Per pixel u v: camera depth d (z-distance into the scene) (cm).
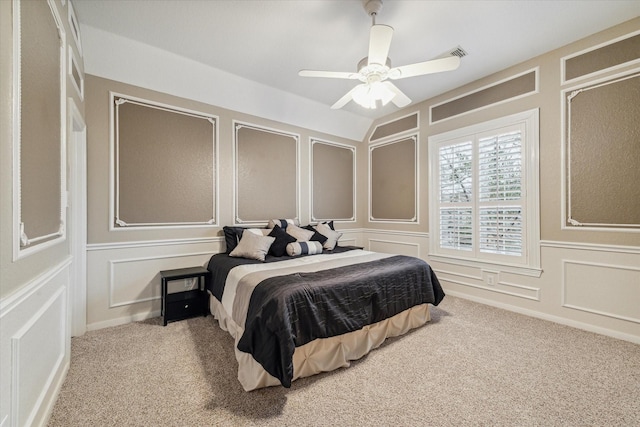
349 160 487
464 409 157
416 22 236
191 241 319
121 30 246
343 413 154
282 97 376
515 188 303
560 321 273
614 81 243
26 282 118
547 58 281
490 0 212
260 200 380
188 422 147
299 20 234
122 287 277
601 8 221
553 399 165
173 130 309
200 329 262
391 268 254
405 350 224
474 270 342
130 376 187
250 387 171
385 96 241
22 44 116
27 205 120
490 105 325
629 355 213
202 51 279
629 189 236
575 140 264
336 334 196
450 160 364
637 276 233
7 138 103
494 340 240
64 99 174
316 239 366
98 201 265
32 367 126
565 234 271
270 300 177
